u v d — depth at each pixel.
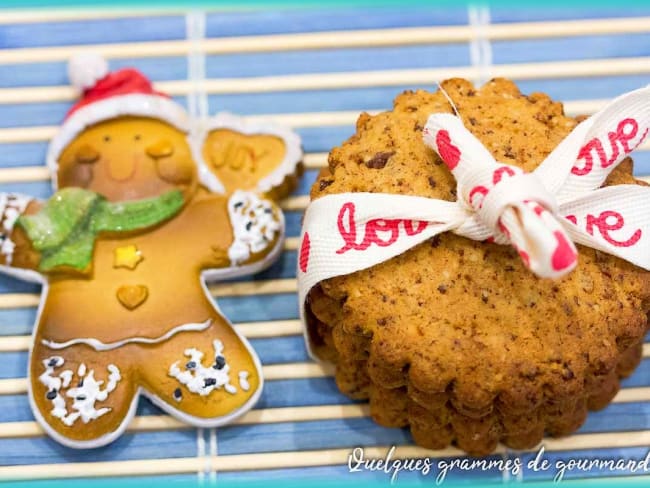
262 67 0.28
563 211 0.22
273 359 0.25
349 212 0.22
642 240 0.22
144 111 0.26
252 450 0.25
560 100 0.27
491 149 0.23
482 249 0.22
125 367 0.25
